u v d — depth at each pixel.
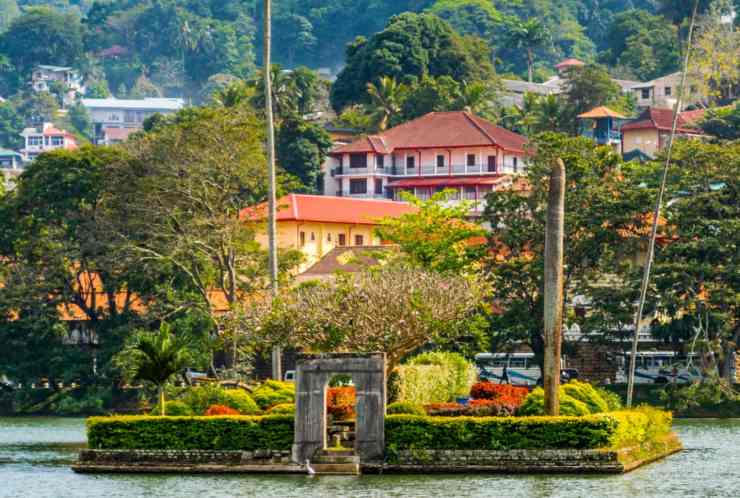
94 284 186.12
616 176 162.50
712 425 133.62
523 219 157.62
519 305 151.88
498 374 162.25
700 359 154.12
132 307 182.12
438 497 72.25
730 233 153.38
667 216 159.62
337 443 83.19
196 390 95.25
